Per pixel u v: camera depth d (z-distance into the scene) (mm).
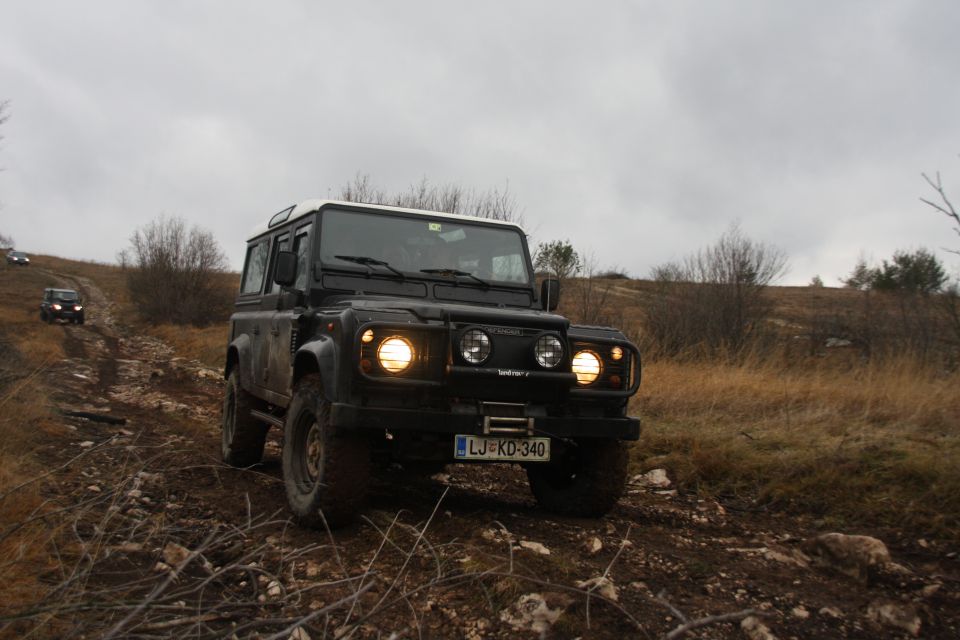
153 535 3438
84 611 2594
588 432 4359
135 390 12805
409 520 4406
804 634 3061
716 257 17375
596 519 4855
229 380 6773
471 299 5301
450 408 4117
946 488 4953
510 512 4922
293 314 5113
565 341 4238
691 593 3447
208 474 5965
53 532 3361
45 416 7492
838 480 5445
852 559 3818
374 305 4422
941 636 3129
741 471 5969
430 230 5469
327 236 5191
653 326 15695
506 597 3139
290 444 4598
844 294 30750
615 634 2920
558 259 16188
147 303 38719
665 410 8531
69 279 67188
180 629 2752
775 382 9578
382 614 3066
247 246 7500
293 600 3150
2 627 2389
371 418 3932
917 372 9234
